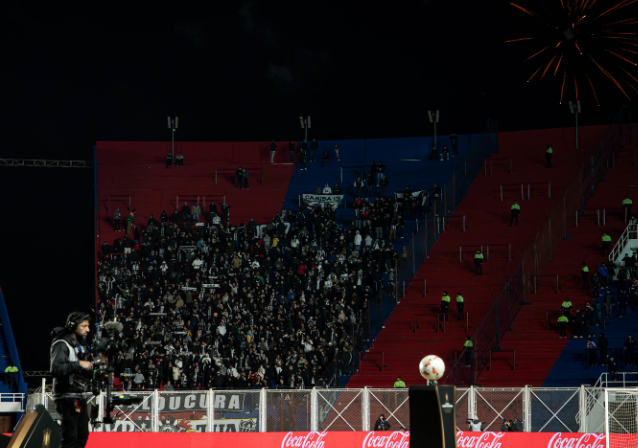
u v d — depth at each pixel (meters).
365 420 23.83
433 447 8.05
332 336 34.81
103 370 7.23
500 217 44.59
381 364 35.03
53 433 5.77
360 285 39.75
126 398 7.40
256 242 44.50
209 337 35.22
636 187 43.09
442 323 37.03
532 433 21.94
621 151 45.41
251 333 35.88
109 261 43.41
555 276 38.28
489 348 33.84
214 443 22.14
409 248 43.16
